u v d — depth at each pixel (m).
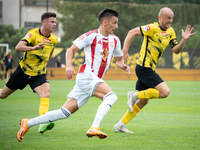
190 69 73.44
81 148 13.40
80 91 13.52
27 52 17.09
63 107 13.51
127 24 85.94
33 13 81.62
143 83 17.77
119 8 82.50
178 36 83.69
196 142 14.60
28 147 13.54
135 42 87.25
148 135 16.20
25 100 32.75
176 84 59.69
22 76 17.27
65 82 62.50
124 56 17.52
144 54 17.25
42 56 17.28
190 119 21.48
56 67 73.00
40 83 17.03
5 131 16.97
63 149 13.22
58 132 16.89
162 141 14.81
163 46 17.27
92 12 85.88
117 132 17.02
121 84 57.47
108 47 13.79
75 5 85.00
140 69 17.27
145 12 86.56
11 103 30.00
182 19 81.00
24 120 13.90
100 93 13.16
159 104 30.47
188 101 33.25
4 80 65.69
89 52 13.69
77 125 18.95
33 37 16.94
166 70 73.38
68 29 85.81
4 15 79.19
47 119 13.53
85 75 13.38
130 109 16.47
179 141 14.81
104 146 13.77
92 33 13.59
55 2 84.06
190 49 75.12
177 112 24.97
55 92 42.28
